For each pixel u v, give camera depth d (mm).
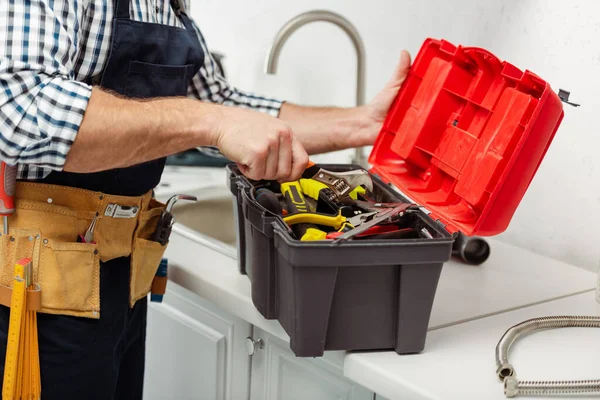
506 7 1406
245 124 901
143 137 876
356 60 1629
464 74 1101
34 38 827
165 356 1466
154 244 1151
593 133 1292
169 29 1104
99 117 844
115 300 1115
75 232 1033
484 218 929
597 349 933
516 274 1236
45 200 1007
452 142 1075
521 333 955
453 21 1516
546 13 1336
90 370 1094
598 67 1265
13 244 999
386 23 1667
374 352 909
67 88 837
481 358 901
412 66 1195
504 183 917
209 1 2154
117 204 1064
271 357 1207
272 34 1958
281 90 1976
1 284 1006
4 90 809
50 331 1029
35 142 824
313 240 830
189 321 1376
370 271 858
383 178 1183
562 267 1286
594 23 1258
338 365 985
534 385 797
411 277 858
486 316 1044
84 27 979
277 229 879
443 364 880
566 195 1360
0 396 1050
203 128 905
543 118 891
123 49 1023
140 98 997
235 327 1264
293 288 853
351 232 857
